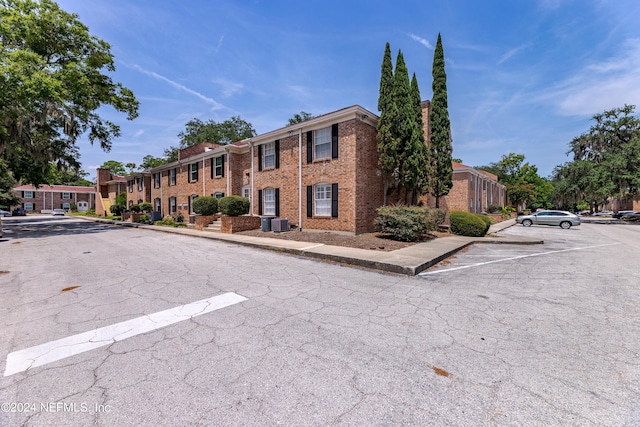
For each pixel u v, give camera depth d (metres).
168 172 24.80
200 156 20.27
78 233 15.30
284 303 4.36
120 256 8.33
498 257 8.52
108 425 1.94
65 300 4.51
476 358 2.81
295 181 14.56
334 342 3.12
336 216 12.94
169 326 3.53
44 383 2.40
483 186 29.64
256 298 4.60
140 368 2.62
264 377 2.47
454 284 5.55
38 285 5.36
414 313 4.00
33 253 8.94
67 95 13.71
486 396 2.24
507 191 40.97
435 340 3.19
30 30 13.77
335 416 2.03
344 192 12.63
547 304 4.40
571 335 3.33
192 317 3.81
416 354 2.88
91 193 59.22
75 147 21.19
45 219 32.12
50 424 1.95
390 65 12.80
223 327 3.50
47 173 23.62
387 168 12.86
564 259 8.20
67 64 14.88
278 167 15.36
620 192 25.59
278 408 2.10
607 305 4.36
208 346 3.02
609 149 29.39
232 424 1.94
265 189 16.28
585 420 1.98
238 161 18.45
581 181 29.02
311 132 13.84
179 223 20.64
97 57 16.62
